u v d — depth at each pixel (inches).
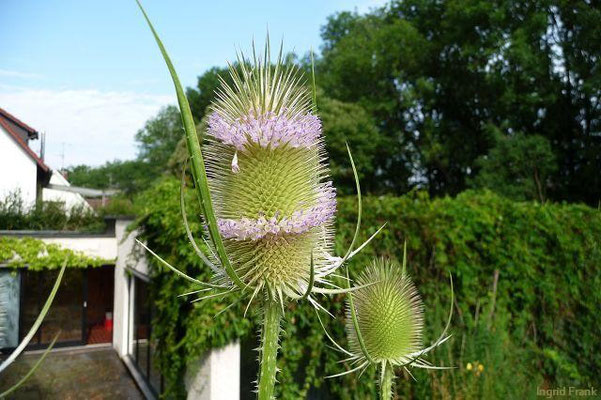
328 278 141.3
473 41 852.0
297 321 233.5
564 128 788.6
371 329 119.8
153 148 2060.8
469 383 201.5
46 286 549.3
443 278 253.6
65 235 549.3
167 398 324.8
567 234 280.7
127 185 1984.5
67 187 1113.4
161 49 54.9
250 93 80.3
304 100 85.1
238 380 244.8
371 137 919.7
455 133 924.6
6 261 513.7
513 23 783.7
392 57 978.7
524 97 748.6
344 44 1095.0
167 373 284.4
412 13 1077.1
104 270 632.4
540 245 275.1
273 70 85.5
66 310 561.6
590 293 275.9
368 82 1038.4
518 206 278.7
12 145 864.9
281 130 77.4
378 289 125.4
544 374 258.5
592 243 280.5
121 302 527.2
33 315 539.5
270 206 78.2
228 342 243.3
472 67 819.4
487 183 699.4
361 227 244.5
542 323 270.7
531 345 259.0
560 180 768.3
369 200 251.8
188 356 238.8
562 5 719.7
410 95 931.3
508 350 226.5
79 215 774.5
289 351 227.0
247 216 79.0
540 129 802.2
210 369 240.4
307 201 82.0
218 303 237.0
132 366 456.1
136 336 454.0
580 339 274.8
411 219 251.6
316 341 231.8
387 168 1055.6
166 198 315.9
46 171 926.4
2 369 52.5
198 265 242.2
